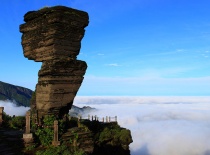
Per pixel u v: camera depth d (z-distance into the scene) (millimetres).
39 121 24094
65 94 24656
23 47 26297
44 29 23781
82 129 25469
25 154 19891
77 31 24891
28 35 25531
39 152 20172
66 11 23672
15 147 20094
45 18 23828
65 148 21688
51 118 23812
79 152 21266
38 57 24969
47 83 23703
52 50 23547
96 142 38250
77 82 25281
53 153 20219
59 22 23375
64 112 26203
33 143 21203
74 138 23625
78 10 24625
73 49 24812
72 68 24594
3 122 27016
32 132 22312
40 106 24453
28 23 25359
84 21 25047
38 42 24578
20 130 25422
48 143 22062
